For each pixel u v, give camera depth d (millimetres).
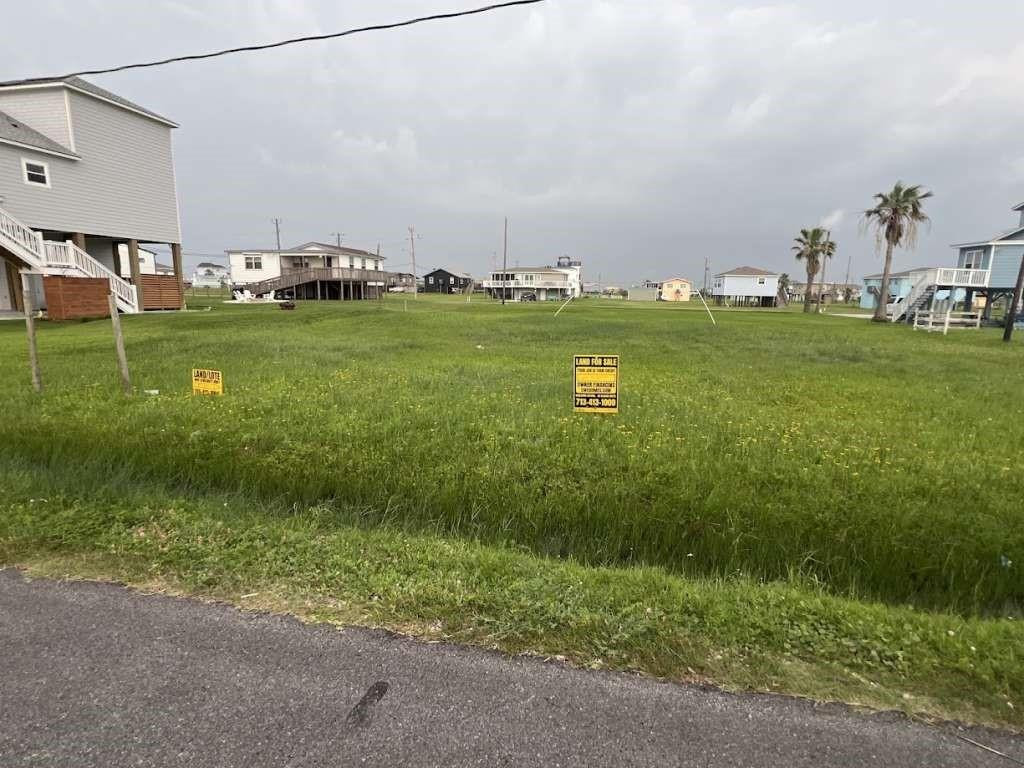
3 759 1784
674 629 2498
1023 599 3176
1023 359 13578
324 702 2043
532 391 7824
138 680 2154
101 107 23906
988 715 2037
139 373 8656
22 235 19781
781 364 11914
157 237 27438
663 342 16641
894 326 28797
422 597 2709
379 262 79688
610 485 4246
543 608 2629
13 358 10281
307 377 8586
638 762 1801
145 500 3895
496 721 1961
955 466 4855
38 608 2633
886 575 3273
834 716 2018
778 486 4305
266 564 3039
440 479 4367
